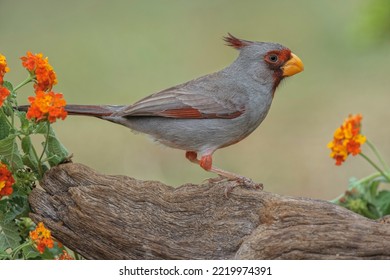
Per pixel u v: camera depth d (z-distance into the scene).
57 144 9.17
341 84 22.28
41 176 9.11
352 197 10.76
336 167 17.38
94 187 8.72
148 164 17.73
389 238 7.64
